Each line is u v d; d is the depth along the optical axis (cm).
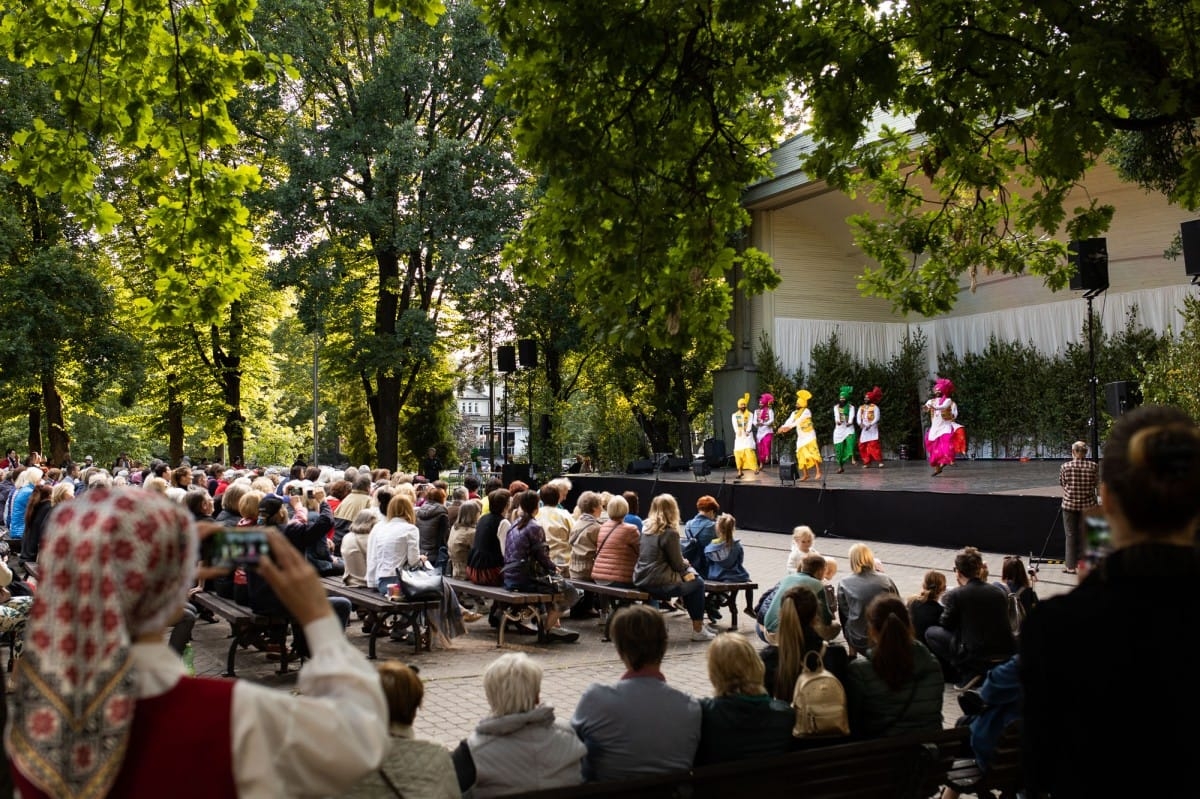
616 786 356
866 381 3167
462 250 2850
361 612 1019
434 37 2962
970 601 680
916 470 2491
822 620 725
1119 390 1557
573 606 1142
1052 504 1514
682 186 702
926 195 2597
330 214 2859
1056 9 586
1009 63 686
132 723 156
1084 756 183
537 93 705
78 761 145
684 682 842
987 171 855
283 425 5856
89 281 2805
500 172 2961
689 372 3516
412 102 3108
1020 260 897
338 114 2977
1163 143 857
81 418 4884
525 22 693
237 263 792
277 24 2872
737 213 747
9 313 2680
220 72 751
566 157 666
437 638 991
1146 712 177
